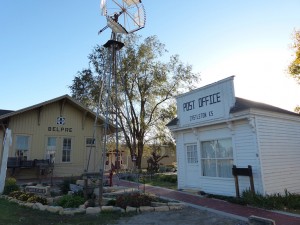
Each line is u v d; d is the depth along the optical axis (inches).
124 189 510.3
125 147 1316.4
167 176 766.5
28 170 714.8
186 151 566.9
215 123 480.7
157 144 1231.5
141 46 1129.4
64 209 341.4
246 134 433.4
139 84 1136.8
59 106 791.1
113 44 548.1
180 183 566.3
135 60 1110.4
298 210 353.7
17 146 709.9
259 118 431.2
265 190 398.0
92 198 413.1
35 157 727.7
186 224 290.5
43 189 456.1
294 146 480.4
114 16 541.6
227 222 296.7
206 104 506.3
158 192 523.2
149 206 366.3
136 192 449.1
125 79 1071.0
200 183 515.8
